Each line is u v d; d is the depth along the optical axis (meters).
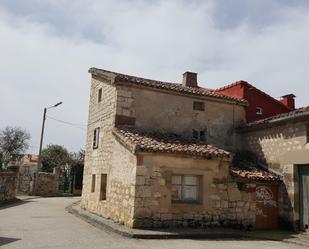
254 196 13.10
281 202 13.41
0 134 37.25
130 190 11.55
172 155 11.85
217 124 16.05
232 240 10.61
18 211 15.72
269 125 14.38
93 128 16.58
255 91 19.47
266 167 14.51
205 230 11.48
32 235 9.74
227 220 12.50
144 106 14.50
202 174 12.30
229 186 12.73
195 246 9.05
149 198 11.38
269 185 13.48
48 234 9.97
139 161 11.44
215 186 12.48
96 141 15.91
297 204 12.89
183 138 14.27
